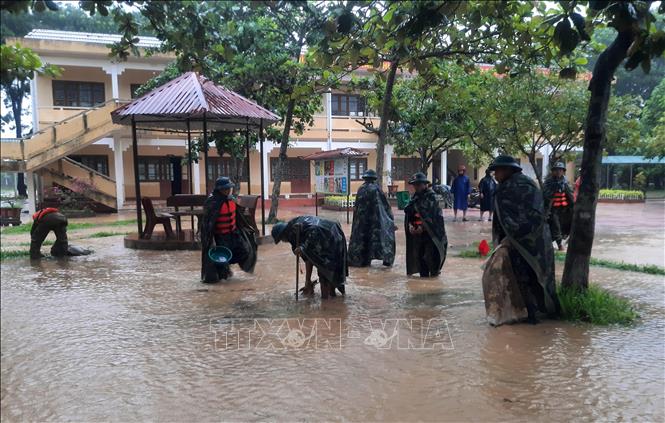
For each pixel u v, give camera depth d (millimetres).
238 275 8781
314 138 27516
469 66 9664
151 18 3949
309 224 6930
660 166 34625
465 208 18266
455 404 3852
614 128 11984
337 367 4598
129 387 4207
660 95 29766
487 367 4570
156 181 26422
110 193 22641
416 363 4680
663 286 7680
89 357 4906
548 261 5801
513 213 5715
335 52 5840
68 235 14562
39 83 23953
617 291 7375
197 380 4336
